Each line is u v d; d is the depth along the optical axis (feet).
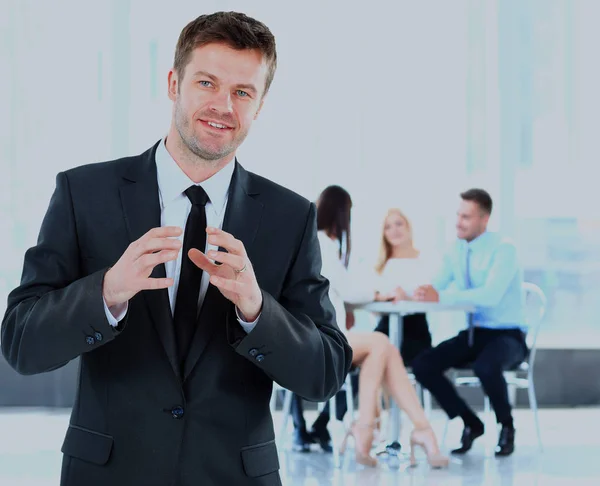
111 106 20.47
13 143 20.12
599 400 21.25
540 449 16.02
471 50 21.56
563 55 21.89
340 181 21.09
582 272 21.70
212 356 4.39
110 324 4.10
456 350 16.24
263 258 4.58
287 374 4.29
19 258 20.04
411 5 21.27
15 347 4.20
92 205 4.50
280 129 20.92
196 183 4.62
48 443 15.83
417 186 21.27
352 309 15.24
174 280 4.51
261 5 20.83
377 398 14.82
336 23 21.04
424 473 14.03
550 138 21.84
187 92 4.38
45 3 20.22
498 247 16.40
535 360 21.13
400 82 21.26
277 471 4.55
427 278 17.30
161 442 4.32
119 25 20.43
